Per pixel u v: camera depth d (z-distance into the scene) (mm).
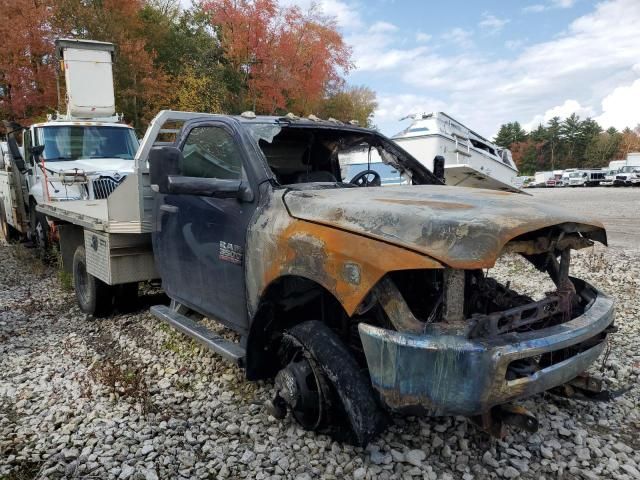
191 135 4172
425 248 2461
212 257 3867
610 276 7574
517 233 2463
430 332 2434
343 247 2719
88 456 3037
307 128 4148
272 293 3299
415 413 2473
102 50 10273
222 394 3777
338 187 3748
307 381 2971
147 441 3178
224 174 3799
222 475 2844
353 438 3016
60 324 5664
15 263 9188
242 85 21609
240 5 20781
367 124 43188
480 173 12820
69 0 20000
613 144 91000
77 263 6012
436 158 4992
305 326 3010
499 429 2684
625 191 33781
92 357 4609
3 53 18891
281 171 4410
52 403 3742
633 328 5211
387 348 2482
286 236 3084
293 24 21547
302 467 2865
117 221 4863
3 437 3281
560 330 2635
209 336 3951
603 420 3412
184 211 4188
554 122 97625
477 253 2387
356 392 2713
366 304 2645
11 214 10578
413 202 2875
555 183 51125
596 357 2939
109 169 8711
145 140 4773
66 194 8359
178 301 4492
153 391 3891
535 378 2508
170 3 26703
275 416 3268
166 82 20844
